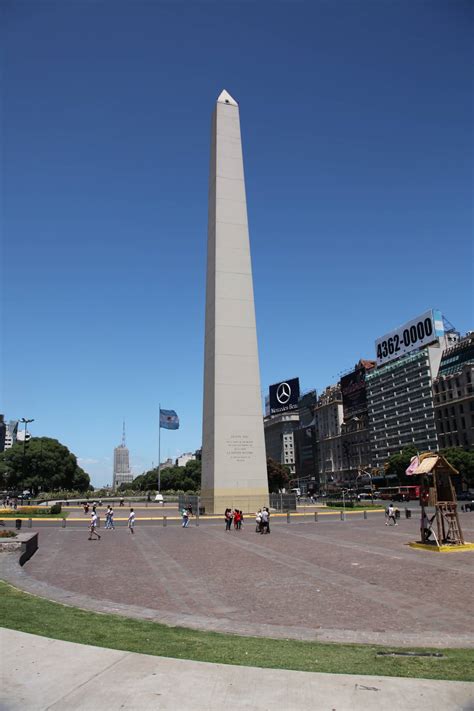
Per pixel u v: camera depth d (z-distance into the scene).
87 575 18.62
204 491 53.53
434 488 25.69
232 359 52.53
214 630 10.45
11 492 119.56
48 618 10.58
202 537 33.16
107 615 11.34
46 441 124.62
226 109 58.44
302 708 6.09
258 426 51.78
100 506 69.06
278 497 57.69
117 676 7.04
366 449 154.12
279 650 8.77
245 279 54.72
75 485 143.38
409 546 25.92
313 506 72.69
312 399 191.00
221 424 50.97
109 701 6.28
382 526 39.00
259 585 16.52
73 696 6.42
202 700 6.28
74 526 43.22
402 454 110.62
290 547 26.55
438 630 11.13
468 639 10.12
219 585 16.56
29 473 116.31
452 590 15.30
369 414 151.00
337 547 26.08
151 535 35.12
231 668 7.34
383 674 7.46
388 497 96.88
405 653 8.80
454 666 7.97
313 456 186.00
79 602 12.69
